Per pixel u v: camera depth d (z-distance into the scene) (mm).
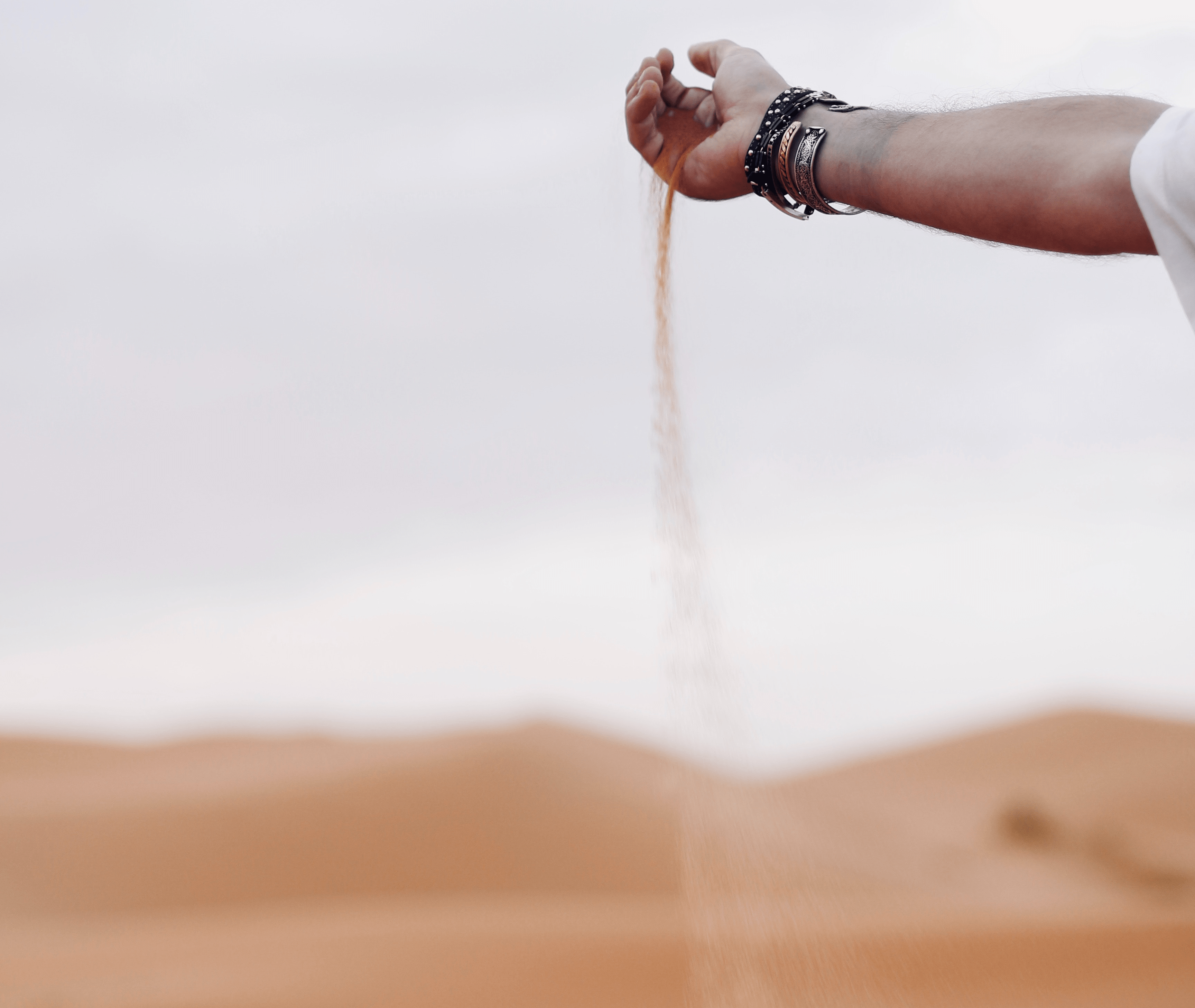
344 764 36688
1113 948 10898
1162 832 37500
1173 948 10820
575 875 30406
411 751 36750
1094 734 55562
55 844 32219
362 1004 10328
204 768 41031
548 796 33281
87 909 29297
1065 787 49312
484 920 17516
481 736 36688
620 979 10875
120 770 42875
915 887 26469
